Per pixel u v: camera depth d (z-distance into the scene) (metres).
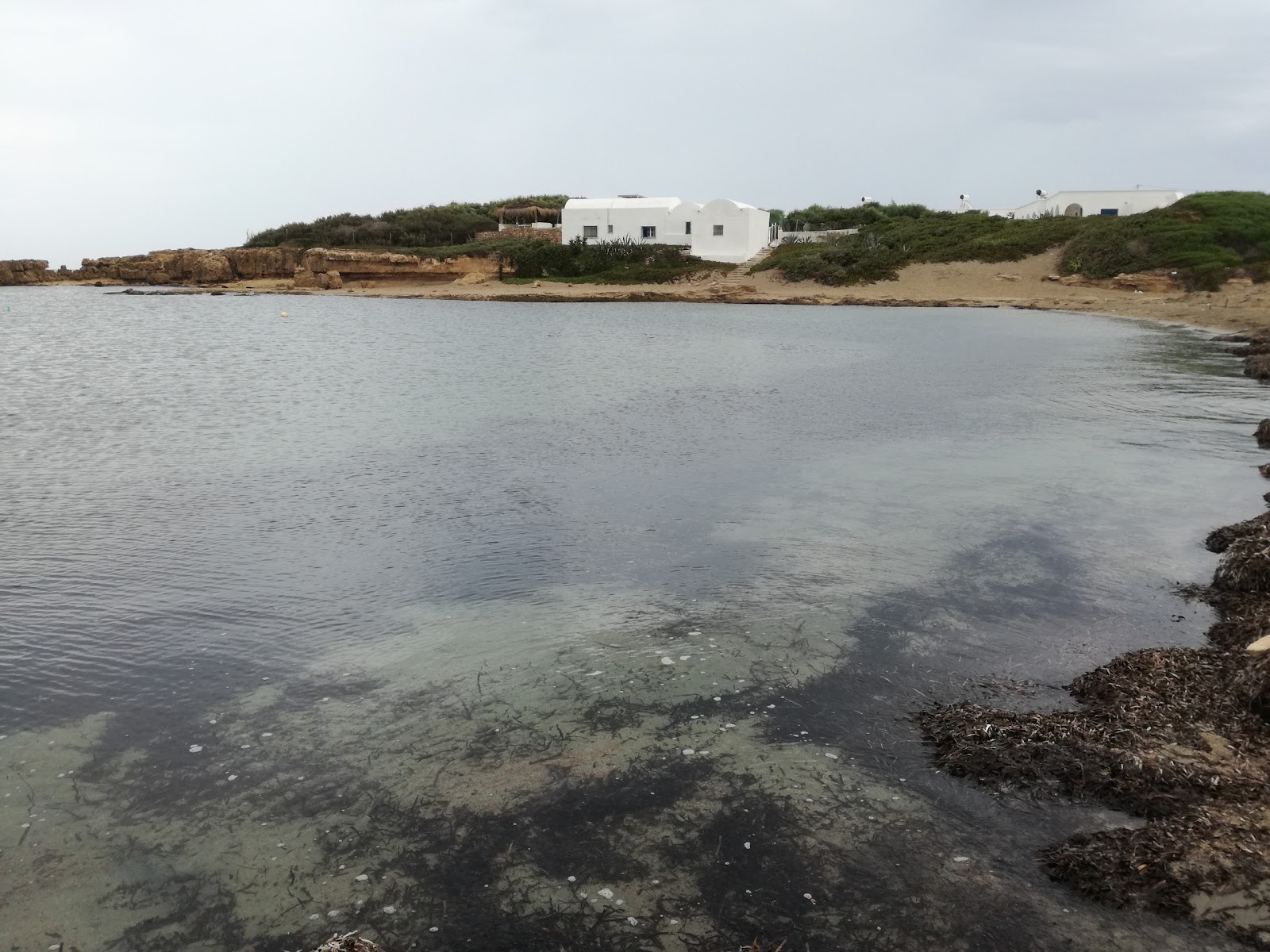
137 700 6.86
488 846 5.09
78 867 4.95
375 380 26.25
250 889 4.76
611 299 70.81
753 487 13.09
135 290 84.56
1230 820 5.09
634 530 11.06
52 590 9.06
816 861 4.94
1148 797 5.34
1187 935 4.32
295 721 6.52
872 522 11.20
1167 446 15.66
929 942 4.35
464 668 7.34
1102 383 24.19
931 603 8.57
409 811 5.43
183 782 5.75
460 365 30.23
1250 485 12.81
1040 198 90.25
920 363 30.03
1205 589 8.82
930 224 83.69
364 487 13.30
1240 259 60.06
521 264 86.06
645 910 4.58
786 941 4.36
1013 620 8.15
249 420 19.19
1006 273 68.50
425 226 101.69
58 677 7.21
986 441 16.34
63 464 14.86
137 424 18.67
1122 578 9.14
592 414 19.91
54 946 4.37
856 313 57.59
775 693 6.86
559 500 12.52
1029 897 4.63
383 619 8.39
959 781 5.69
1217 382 24.27
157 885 4.80
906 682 7.01
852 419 19.03
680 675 7.16
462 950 4.32
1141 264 62.44
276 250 92.69
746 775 5.77
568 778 5.75
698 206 83.62
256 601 8.84
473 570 9.71
